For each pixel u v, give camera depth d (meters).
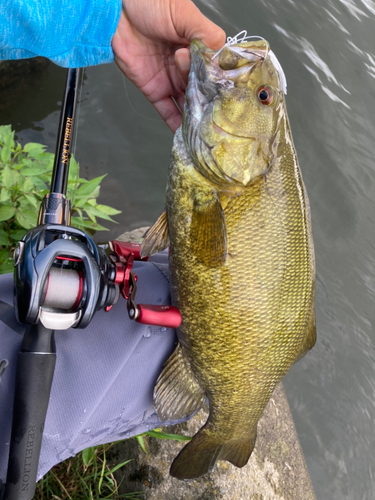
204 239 0.44
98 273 0.33
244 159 0.43
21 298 0.32
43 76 1.09
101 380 0.41
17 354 0.36
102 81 1.14
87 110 1.11
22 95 1.06
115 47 0.50
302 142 1.38
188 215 0.45
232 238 0.43
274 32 1.47
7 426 0.37
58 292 0.32
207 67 0.44
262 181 0.43
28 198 0.66
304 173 1.35
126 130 1.12
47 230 0.34
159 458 0.63
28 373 0.33
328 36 1.57
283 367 0.46
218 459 0.51
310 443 1.04
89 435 0.42
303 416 1.07
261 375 0.45
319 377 1.13
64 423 0.39
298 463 0.70
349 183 1.38
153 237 0.45
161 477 0.61
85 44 0.47
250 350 0.44
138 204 1.05
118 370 0.41
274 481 0.66
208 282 0.43
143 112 1.14
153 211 1.05
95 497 0.61
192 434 0.64
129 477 0.62
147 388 0.45
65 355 0.40
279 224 0.43
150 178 1.09
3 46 0.42
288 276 0.43
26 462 0.32
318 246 1.28
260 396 0.46
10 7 0.40
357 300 1.25
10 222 0.74
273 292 0.43
